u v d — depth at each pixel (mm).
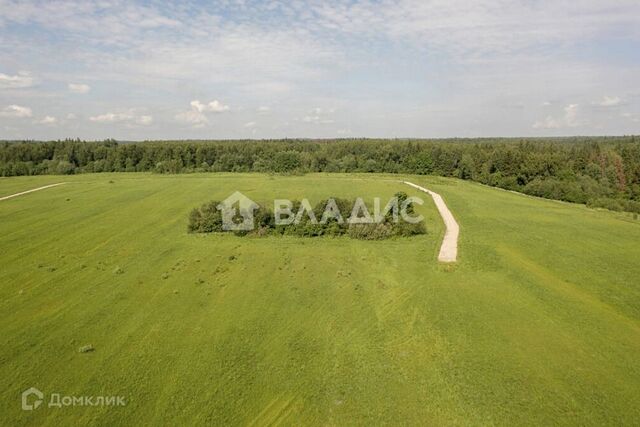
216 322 30688
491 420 20406
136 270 41312
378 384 23312
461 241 50531
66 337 28469
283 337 28516
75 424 20375
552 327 29547
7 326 30031
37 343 27703
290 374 24281
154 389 22938
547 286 36750
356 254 46531
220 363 25391
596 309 32344
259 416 20875
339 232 54062
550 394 22281
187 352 26625
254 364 25312
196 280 38719
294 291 36281
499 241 50219
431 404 21609
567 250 46875
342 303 33875
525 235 53188
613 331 28953
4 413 21156
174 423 20406
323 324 30359
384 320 30875
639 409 21016
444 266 41656
